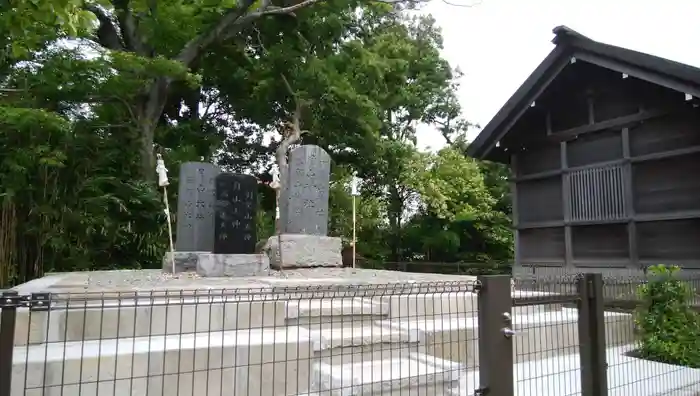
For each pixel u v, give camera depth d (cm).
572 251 1097
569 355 491
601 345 399
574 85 1130
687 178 915
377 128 1736
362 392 351
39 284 572
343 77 1583
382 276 785
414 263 2081
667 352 598
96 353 360
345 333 452
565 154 1124
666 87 903
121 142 1262
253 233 800
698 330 634
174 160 1309
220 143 1745
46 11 431
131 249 1173
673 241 930
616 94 1053
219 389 379
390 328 482
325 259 963
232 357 385
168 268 851
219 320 455
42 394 329
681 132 927
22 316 389
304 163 978
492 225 2145
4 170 926
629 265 980
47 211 949
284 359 400
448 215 2036
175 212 1241
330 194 1711
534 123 1223
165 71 1149
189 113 1841
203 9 1316
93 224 1057
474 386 412
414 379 381
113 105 1269
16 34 469
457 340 467
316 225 978
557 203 1151
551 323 487
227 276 740
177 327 440
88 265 1055
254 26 1569
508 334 321
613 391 467
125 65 1119
